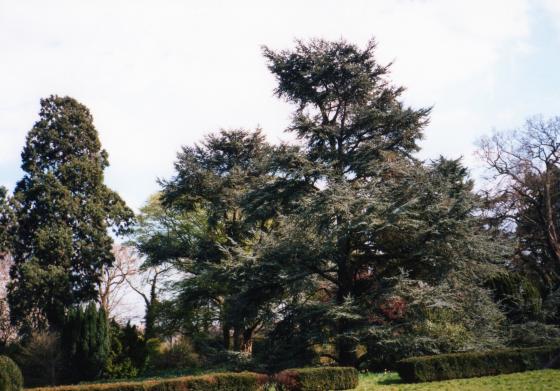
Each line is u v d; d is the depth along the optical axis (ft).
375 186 69.77
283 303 77.92
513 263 112.37
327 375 50.52
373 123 77.61
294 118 76.18
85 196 124.06
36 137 124.16
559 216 119.03
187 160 102.06
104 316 105.40
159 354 117.60
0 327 126.82
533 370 56.08
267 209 81.71
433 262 67.56
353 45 78.59
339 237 66.59
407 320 65.77
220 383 49.26
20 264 114.62
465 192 67.87
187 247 103.14
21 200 118.62
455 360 54.29
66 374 101.30
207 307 111.24
